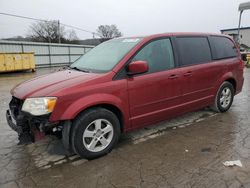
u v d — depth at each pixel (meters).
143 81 3.90
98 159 3.60
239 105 6.29
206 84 4.98
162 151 3.80
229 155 3.59
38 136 3.32
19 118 3.36
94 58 4.40
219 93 5.34
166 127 4.80
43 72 22.09
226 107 5.61
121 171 3.27
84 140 3.45
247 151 3.71
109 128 3.66
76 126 3.37
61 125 3.38
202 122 5.04
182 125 4.89
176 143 4.07
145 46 4.07
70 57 32.16
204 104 5.10
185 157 3.58
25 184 3.04
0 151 3.95
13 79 16.34
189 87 4.62
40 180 3.12
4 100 8.10
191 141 4.13
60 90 3.26
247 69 15.44
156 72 4.09
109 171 3.27
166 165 3.38
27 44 26.00
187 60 4.61
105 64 3.95
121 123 3.87
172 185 2.92
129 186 2.94
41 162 3.57
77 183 3.03
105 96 3.51
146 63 3.69
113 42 4.61
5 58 19.98
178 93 4.44
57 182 3.07
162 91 4.17
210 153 3.68
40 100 3.21
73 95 3.28
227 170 3.19
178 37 4.60
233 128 4.68
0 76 18.55
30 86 3.66
